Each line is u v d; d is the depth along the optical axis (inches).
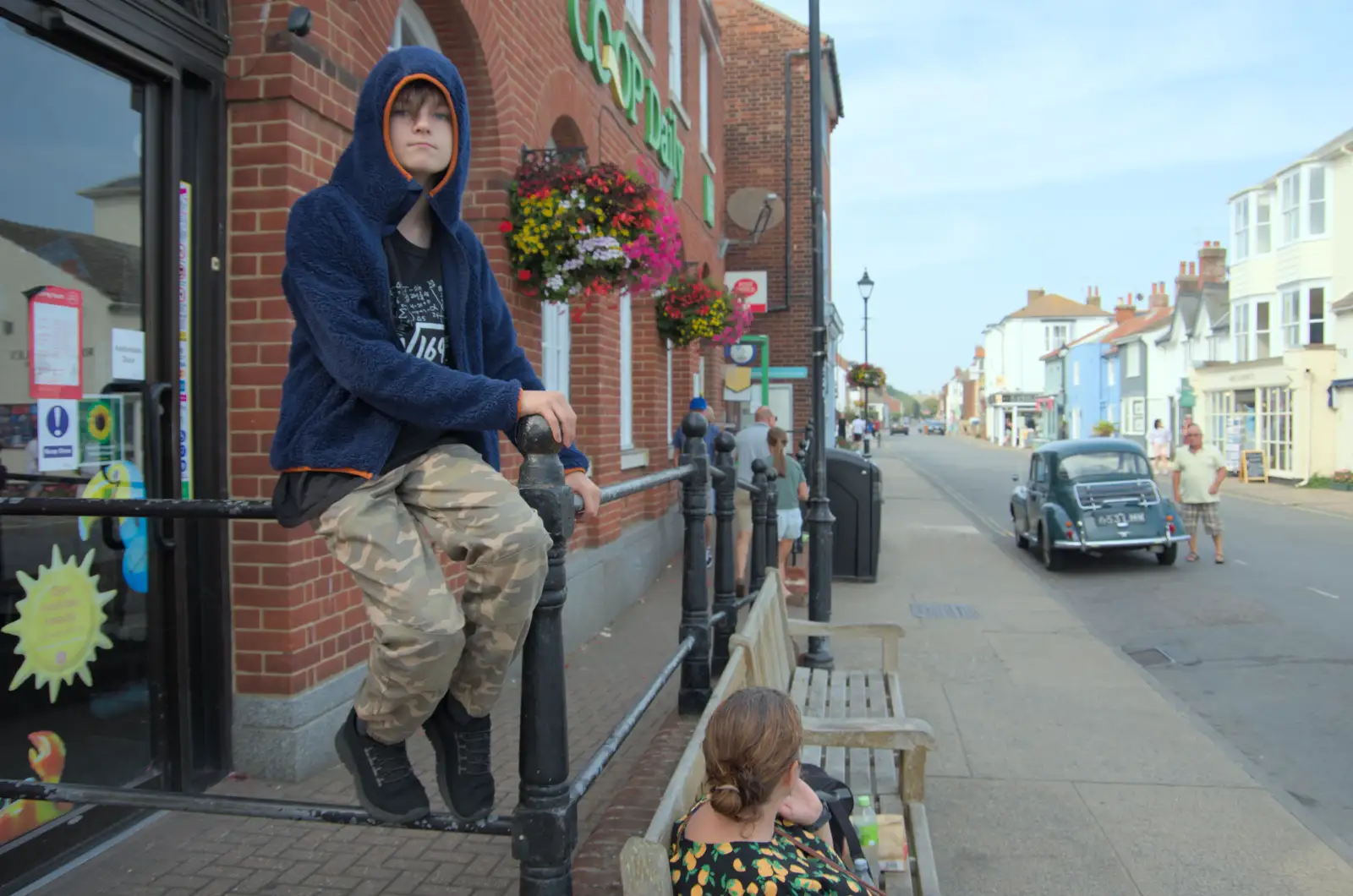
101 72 143.9
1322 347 1034.7
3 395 128.6
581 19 318.7
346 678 178.4
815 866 79.6
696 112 535.5
